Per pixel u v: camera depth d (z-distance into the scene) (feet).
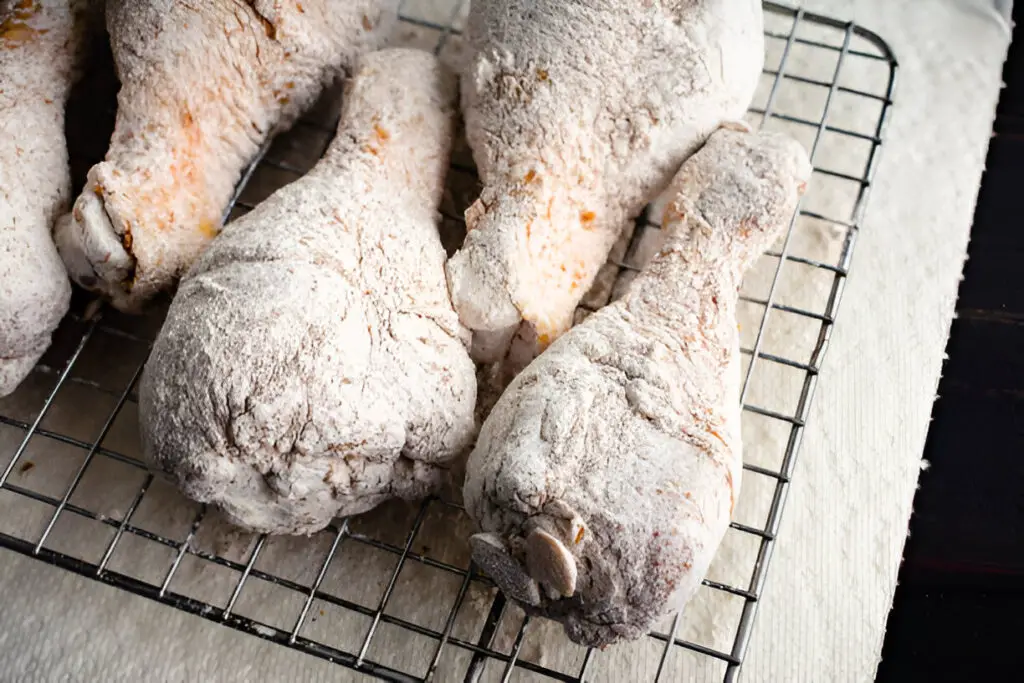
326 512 1.07
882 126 1.33
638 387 1.00
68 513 1.19
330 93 1.26
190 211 1.13
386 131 1.14
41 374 1.23
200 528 1.18
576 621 0.99
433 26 1.42
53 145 1.15
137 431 1.22
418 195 1.13
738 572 1.19
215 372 0.98
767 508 1.22
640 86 1.11
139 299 1.15
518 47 1.12
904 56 1.44
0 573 1.16
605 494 0.96
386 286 1.05
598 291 1.26
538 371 1.03
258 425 0.98
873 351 1.29
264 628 1.06
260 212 1.08
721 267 1.08
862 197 1.28
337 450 1.00
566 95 1.11
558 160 1.11
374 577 1.17
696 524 0.96
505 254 1.08
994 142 1.42
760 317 1.30
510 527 0.98
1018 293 1.35
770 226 1.11
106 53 1.29
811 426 1.26
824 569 1.20
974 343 1.33
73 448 1.21
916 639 1.21
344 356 1.00
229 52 1.14
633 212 1.17
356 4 1.20
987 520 1.26
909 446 1.26
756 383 1.27
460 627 1.15
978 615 1.22
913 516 1.26
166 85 1.12
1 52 1.14
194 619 1.15
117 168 1.11
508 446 0.99
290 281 1.01
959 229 1.36
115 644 1.14
